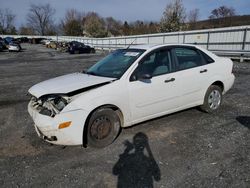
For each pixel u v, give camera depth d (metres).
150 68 4.38
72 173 3.24
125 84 4.02
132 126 4.73
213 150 3.75
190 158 3.53
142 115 4.30
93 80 4.01
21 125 5.02
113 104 3.90
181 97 4.75
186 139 4.16
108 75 4.26
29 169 3.35
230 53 15.84
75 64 17.00
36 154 3.77
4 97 7.50
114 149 3.86
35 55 27.81
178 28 35.34
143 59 4.32
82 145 3.94
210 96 5.30
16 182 3.06
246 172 3.14
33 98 4.18
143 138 4.22
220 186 2.88
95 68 4.78
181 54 4.85
